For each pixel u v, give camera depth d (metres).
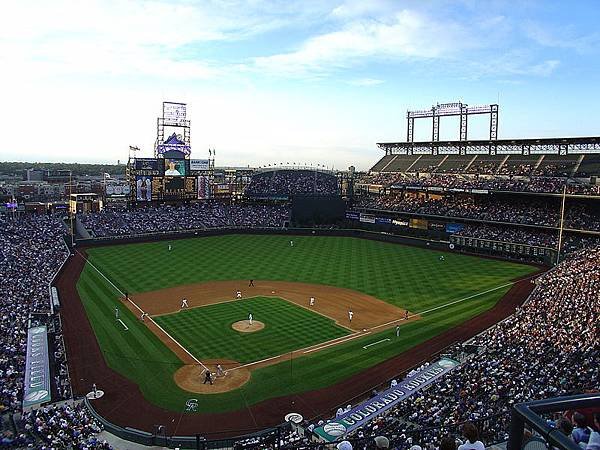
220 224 110.94
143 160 112.38
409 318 52.75
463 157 120.38
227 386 37.19
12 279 61.03
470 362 37.44
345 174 134.25
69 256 80.81
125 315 52.78
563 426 6.34
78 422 30.56
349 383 37.59
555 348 36.72
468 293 62.66
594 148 99.25
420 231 100.12
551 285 55.81
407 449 21.55
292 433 29.52
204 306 56.41
